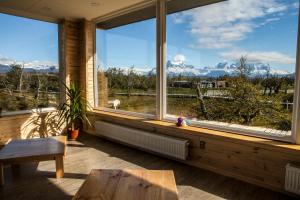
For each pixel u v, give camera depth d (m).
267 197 2.37
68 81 4.77
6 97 4.02
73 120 4.55
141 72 3.97
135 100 4.15
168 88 3.61
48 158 2.64
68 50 4.72
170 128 3.31
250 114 2.80
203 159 3.07
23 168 3.08
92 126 4.78
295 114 2.42
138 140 3.73
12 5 3.79
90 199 1.59
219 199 2.34
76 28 4.83
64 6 3.86
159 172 2.05
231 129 2.93
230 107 2.96
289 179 2.25
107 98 4.78
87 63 4.80
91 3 3.71
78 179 2.77
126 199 1.59
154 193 1.68
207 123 3.17
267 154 2.50
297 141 2.41
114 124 4.19
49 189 2.53
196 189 2.54
